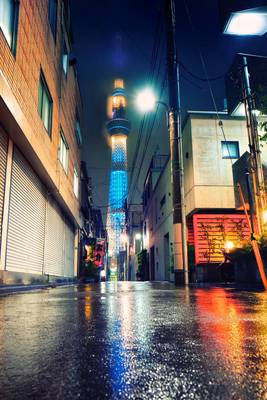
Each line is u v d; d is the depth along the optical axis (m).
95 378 1.30
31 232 10.28
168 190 24.06
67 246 18.19
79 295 6.71
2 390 1.17
